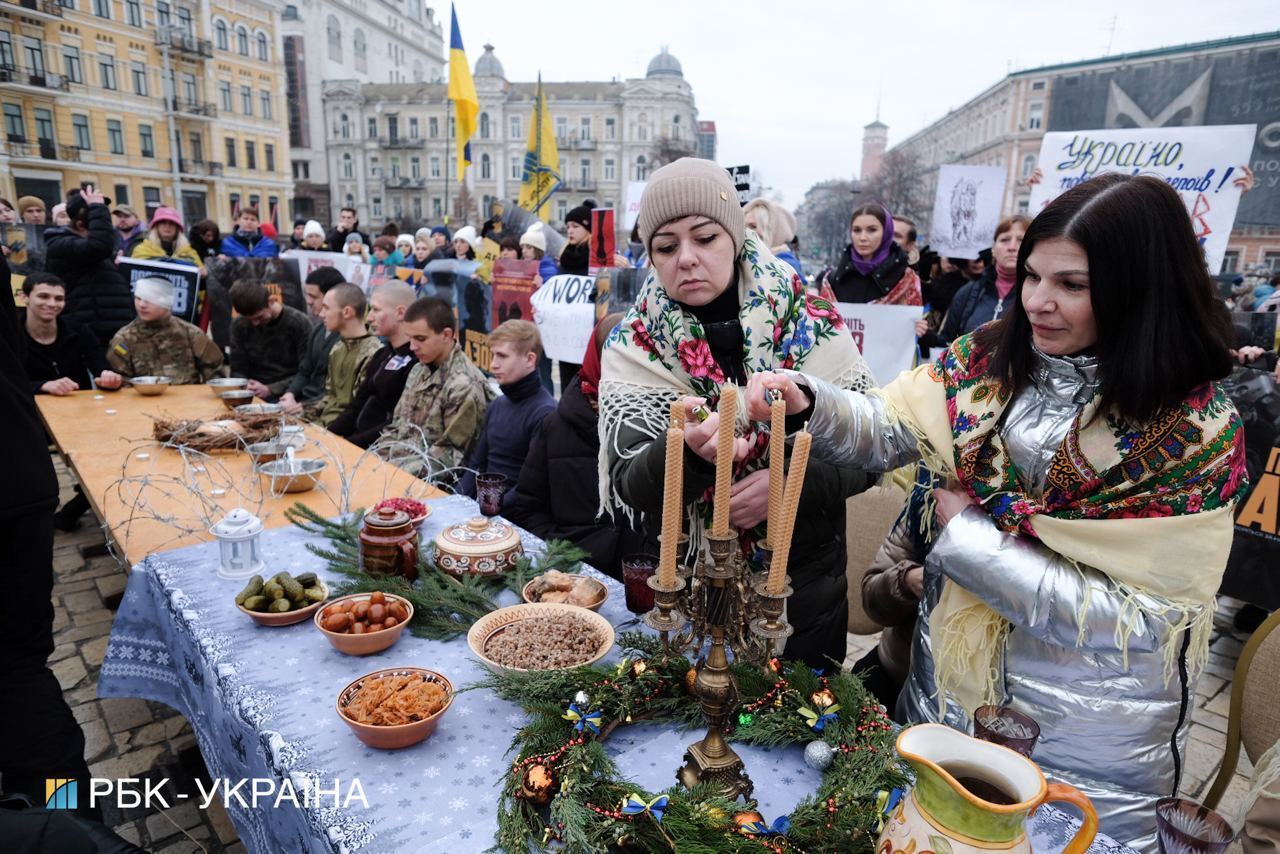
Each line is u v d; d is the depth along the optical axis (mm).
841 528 1641
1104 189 983
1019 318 1127
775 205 3326
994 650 1188
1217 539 1022
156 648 1876
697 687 960
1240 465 1031
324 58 57906
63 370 4371
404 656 1453
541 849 926
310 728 1210
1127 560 1042
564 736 1062
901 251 4406
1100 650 1065
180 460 2781
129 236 7926
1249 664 1343
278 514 2270
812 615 1531
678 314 1397
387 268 7395
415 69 73000
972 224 5582
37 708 1656
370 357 4113
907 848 717
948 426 1221
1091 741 1121
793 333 1416
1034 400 1125
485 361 6496
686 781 996
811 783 1062
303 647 1475
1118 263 960
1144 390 983
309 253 8164
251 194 40000
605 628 1418
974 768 762
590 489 2426
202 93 35969
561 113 59156
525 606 1510
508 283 6055
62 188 30484
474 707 1285
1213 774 2332
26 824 867
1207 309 966
